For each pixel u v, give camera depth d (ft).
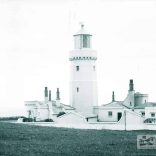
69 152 128.67
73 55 333.01
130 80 337.11
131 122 252.21
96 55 335.06
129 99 335.67
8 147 134.10
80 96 329.52
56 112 316.60
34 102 341.00
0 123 222.28
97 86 336.70
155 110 287.69
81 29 342.64
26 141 150.71
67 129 208.13
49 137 164.86
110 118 311.88
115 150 133.90
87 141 155.84
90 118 308.19
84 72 329.93
